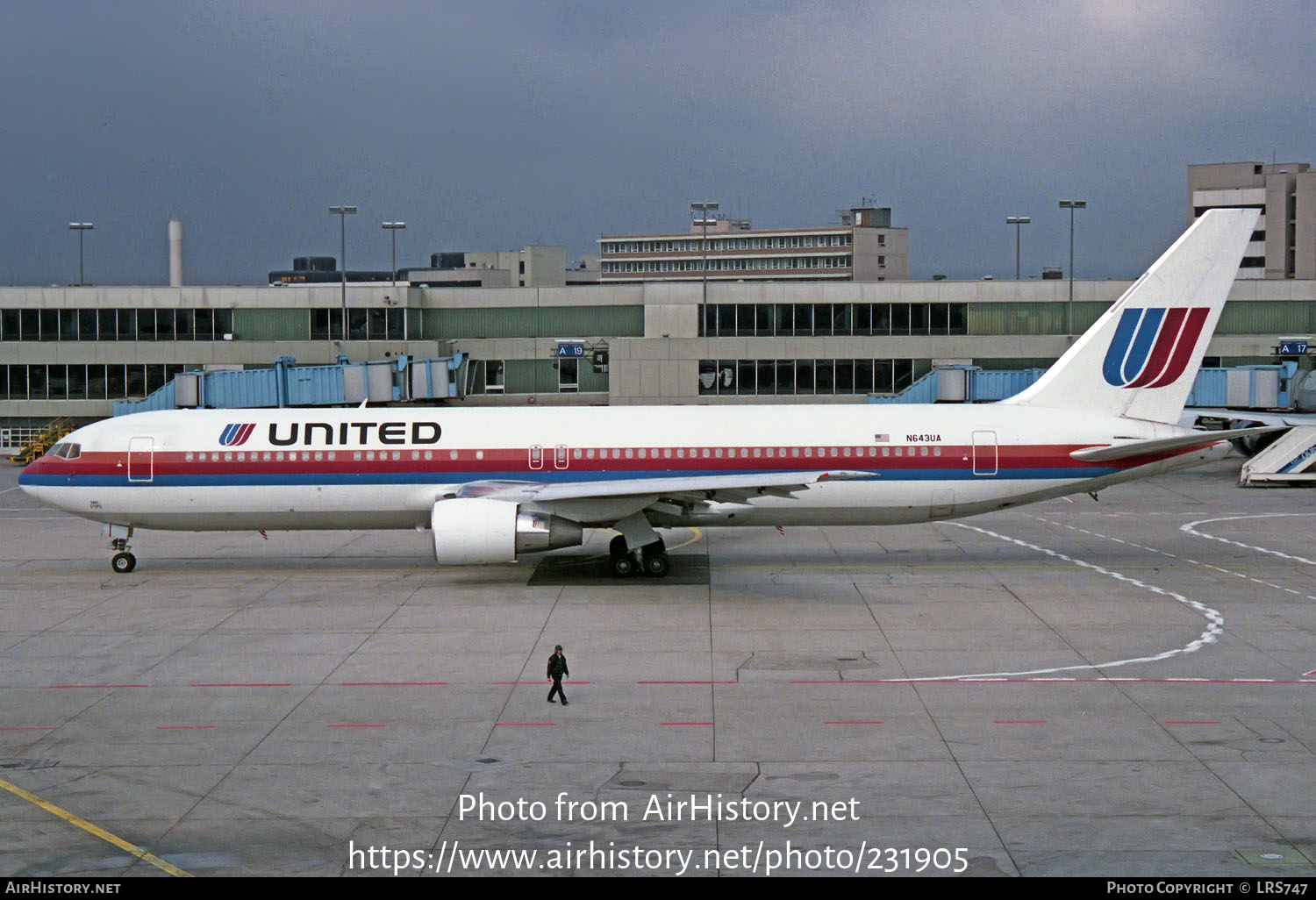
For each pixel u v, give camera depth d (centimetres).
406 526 4438
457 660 3200
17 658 3256
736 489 3941
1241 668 3070
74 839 2075
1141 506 6153
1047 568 4431
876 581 4209
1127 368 4412
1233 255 4362
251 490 4322
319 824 2130
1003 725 2628
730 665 3128
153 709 2798
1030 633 3447
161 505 4341
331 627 3578
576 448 4309
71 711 2784
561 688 2833
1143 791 2239
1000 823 2103
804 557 4681
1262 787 2255
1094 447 4312
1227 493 6675
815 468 4291
